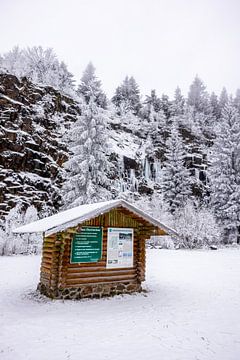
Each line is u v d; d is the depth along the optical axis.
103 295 9.86
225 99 77.25
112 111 54.06
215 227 30.50
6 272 13.75
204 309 8.62
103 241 10.23
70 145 25.84
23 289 10.66
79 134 24.69
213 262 18.48
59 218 10.23
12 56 45.81
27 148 30.33
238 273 14.88
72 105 41.28
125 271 10.58
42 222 10.84
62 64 56.84
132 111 59.94
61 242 9.39
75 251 9.54
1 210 25.50
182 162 39.19
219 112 74.12
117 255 10.45
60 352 5.34
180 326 7.03
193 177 45.38
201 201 41.78
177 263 17.92
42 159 31.50
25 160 29.84
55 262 9.38
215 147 39.94
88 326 6.85
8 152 28.88
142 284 12.17
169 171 38.72
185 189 36.84
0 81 32.88
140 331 6.60
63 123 37.72
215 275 14.34
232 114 40.12
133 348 5.61
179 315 7.97
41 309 8.17
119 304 8.99
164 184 38.69
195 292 10.90
